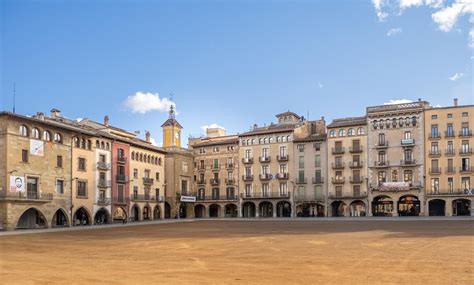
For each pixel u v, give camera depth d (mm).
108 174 75438
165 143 100438
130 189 81625
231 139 106062
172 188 96938
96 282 17359
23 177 57906
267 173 96812
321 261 22172
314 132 99562
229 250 27828
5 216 54938
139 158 85625
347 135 89188
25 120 58812
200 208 105188
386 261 21922
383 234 38750
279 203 96625
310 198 91438
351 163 88250
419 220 63656
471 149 79125
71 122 75812
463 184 79375
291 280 17312
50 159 62844
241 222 69375
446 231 41031
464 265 20562
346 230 45062
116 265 21656
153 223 70125
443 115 81875
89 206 70250
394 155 84875
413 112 83812
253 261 22500
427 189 81688
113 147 77375
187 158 102688
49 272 19734
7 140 56000
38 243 35000
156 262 22547
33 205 58906
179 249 28844
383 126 86250
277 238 36406
